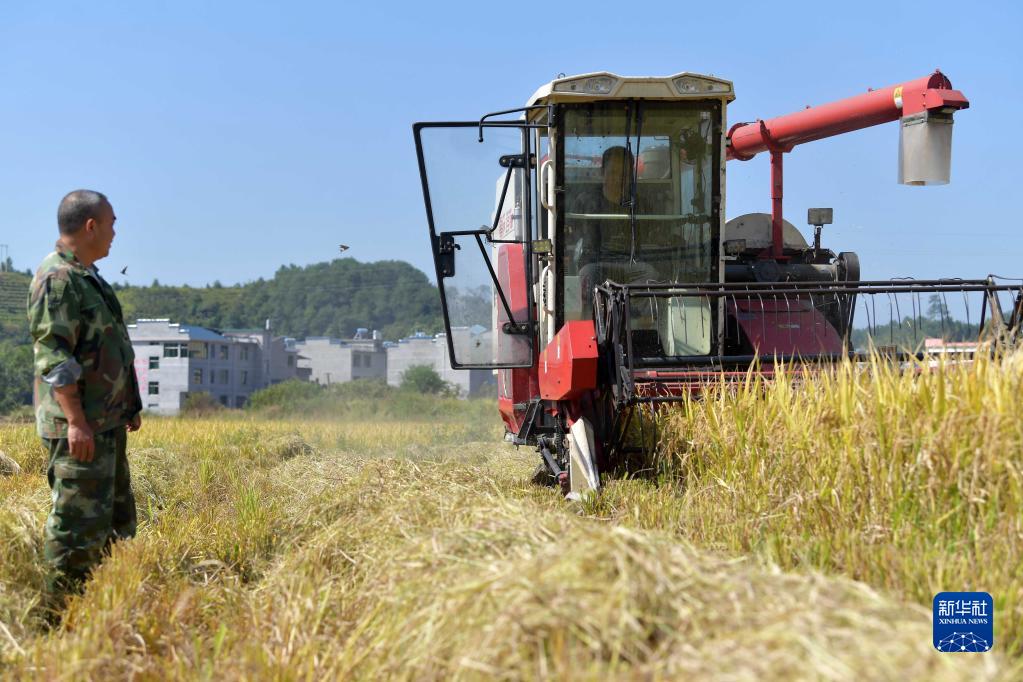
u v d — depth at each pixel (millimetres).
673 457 5969
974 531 3971
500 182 7367
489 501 4246
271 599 3846
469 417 34938
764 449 5344
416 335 106750
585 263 7363
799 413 5281
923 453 4348
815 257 9031
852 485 4660
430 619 3000
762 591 2707
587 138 7352
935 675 2152
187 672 3258
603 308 6340
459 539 3586
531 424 7625
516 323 7656
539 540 3475
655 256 7422
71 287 4504
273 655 3252
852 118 8031
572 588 2688
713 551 4027
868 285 6312
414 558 3584
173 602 3975
